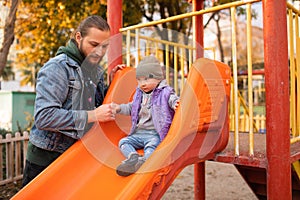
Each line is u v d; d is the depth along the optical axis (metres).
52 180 2.21
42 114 2.08
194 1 4.69
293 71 3.03
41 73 2.17
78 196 2.18
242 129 6.45
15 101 12.93
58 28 9.48
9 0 6.05
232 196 5.27
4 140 5.67
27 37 10.28
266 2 2.43
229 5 2.72
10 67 29.86
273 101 2.41
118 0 3.58
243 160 2.61
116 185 2.19
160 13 9.55
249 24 2.61
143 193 1.93
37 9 9.08
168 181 2.13
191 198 5.16
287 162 2.40
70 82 2.23
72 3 8.66
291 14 2.98
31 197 2.10
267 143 2.46
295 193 3.68
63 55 2.27
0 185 5.61
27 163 2.37
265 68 2.45
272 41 2.40
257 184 3.84
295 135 3.05
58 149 2.35
